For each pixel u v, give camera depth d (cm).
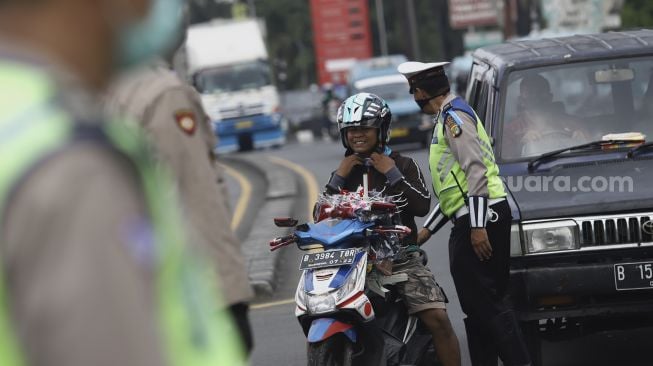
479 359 1720
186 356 374
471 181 1638
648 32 2225
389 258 1579
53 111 350
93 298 337
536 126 2000
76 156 345
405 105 7812
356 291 1509
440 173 1683
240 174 7212
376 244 1582
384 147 1645
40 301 333
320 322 1502
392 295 1614
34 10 358
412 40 13575
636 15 12131
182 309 377
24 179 338
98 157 350
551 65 2050
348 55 15012
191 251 396
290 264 3247
